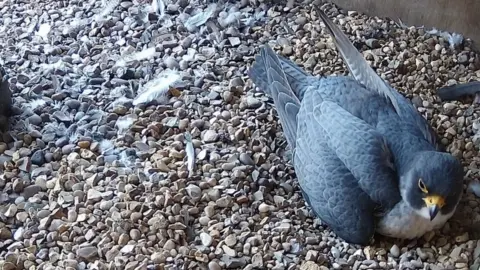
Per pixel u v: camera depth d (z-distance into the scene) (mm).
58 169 1481
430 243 1383
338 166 1343
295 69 1534
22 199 1430
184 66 1677
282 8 1831
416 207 1304
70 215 1399
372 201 1329
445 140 1549
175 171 1473
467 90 1619
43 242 1364
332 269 1344
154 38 1743
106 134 1544
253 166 1490
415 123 1400
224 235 1384
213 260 1347
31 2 1839
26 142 1523
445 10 1768
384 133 1367
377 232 1376
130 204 1407
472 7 1735
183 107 1592
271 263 1349
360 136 1343
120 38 1746
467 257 1353
